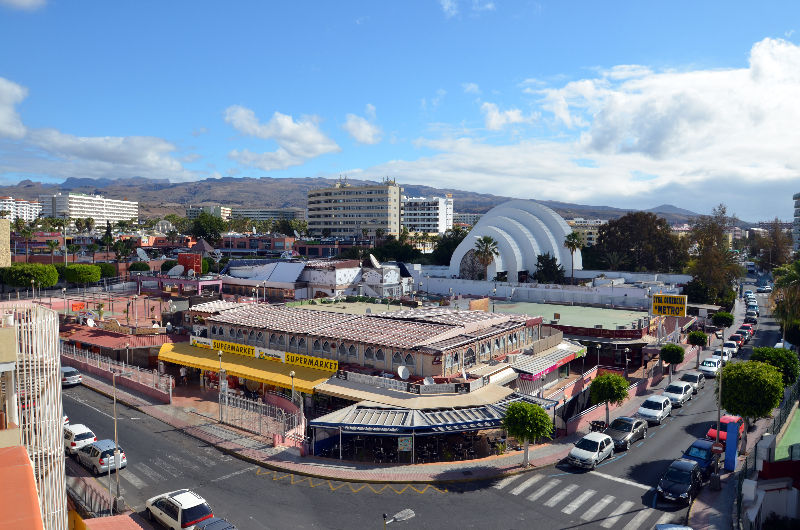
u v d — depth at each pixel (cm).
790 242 18900
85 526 2578
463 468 3603
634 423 4184
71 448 3744
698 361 6581
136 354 6300
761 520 3091
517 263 12244
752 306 10712
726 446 3709
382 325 5194
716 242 13025
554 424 4334
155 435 4212
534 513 3025
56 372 2172
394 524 2888
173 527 2770
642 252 14900
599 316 7744
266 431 4278
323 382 4534
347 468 3597
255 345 5522
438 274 13212
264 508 3067
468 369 4722
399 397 4109
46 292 11425
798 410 4078
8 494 1298
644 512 3045
